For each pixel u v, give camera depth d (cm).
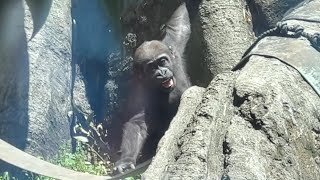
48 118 1406
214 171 470
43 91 1399
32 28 1399
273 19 1081
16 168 1291
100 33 1573
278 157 489
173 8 1252
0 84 1369
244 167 460
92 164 1361
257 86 527
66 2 1489
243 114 507
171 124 535
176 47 1180
